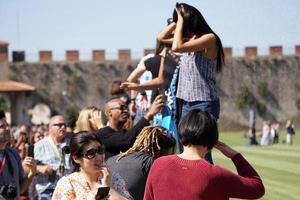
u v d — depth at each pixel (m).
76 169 8.75
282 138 88.38
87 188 8.51
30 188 14.98
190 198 7.74
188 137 7.93
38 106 110.75
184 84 10.44
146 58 13.70
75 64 116.25
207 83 10.33
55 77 115.88
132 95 15.22
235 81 115.25
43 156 14.66
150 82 11.84
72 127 17.28
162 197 7.86
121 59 116.81
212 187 7.75
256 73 115.62
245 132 86.00
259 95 115.62
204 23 10.17
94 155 8.51
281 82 115.75
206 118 7.95
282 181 24.80
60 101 115.19
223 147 8.22
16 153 12.19
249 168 8.11
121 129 12.17
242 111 114.88
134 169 10.15
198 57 10.28
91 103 116.06
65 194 8.48
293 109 115.62
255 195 7.92
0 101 113.69
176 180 7.83
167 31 11.18
